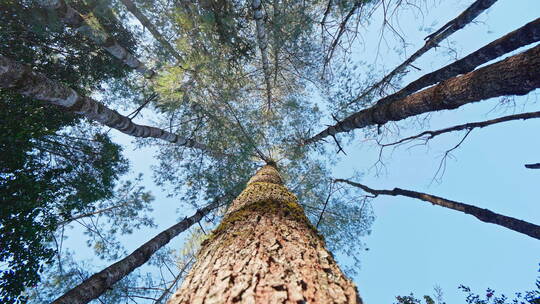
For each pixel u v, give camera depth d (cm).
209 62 486
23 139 416
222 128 680
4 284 378
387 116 410
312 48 622
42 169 484
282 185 467
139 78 665
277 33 532
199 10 429
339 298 126
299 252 163
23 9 428
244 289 127
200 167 763
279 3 498
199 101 612
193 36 469
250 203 291
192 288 149
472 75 257
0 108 414
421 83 418
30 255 414
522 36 262
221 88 605
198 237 703
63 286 571
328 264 160
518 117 429
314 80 737
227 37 484
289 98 820
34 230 416
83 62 603
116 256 686
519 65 209
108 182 621
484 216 460
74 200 558
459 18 450
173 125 673
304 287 128
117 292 556
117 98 700
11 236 391
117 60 622
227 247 184
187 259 684
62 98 349
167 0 452
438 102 300
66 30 545
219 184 748
